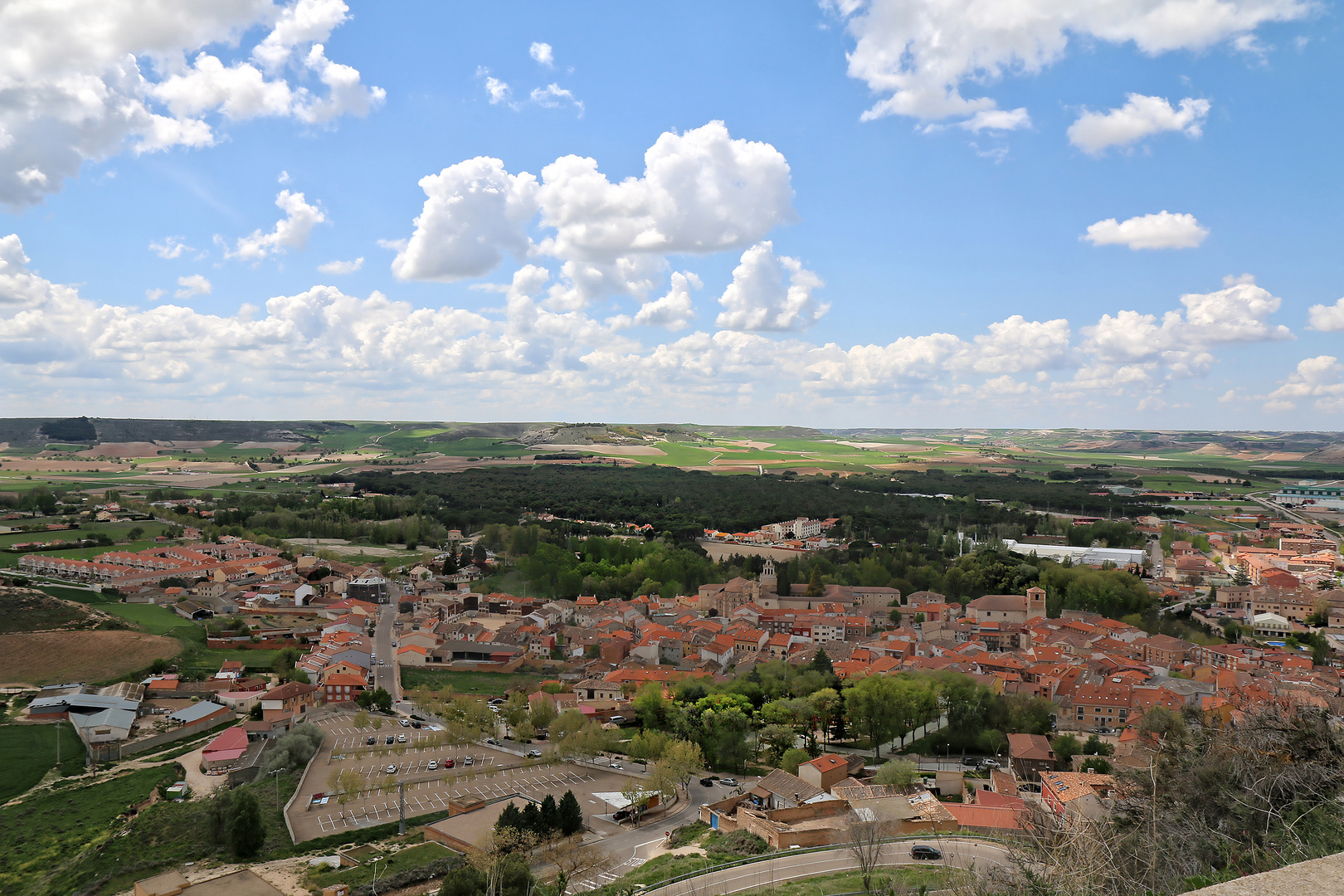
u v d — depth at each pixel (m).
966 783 114.19
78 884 92.38
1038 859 35.88
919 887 59.06
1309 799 32.59
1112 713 152.38
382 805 114.50
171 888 87.19
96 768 137.38
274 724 158.75
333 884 87.38
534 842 93.06
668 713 144.25
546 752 140.75
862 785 108.31
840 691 155.25
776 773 112.81
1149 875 31.62
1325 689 156.50
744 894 68.12
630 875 82.38
